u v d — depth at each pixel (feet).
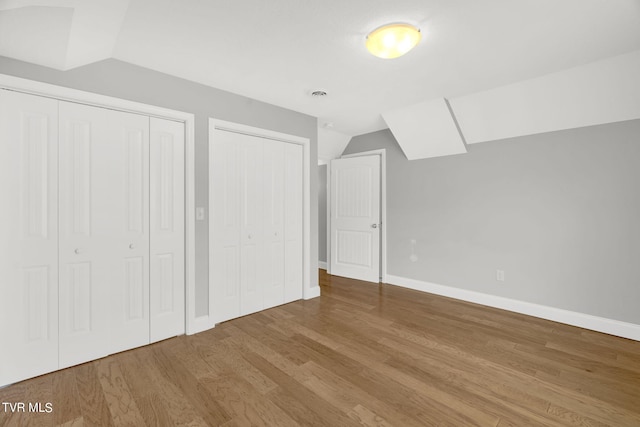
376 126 12.96
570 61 7.18
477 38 6.16
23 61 5.81
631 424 4.76
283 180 10.64
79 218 6.55
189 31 5.89
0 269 5.72
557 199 9.09
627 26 5.73
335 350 7.27
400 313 9.79
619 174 8.06
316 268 11.69
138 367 6.48
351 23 5.66
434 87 8.77
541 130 9.28
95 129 6.73
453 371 6.34
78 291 6.57
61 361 6.37
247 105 9.37
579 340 7.80
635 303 7.87
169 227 7.86
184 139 8.11
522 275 9.79
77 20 4.93
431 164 11.99
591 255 8.52
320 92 9.05
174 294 7.98
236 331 8.38
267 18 5.49
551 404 5.27
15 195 5.85
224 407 5.20
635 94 7.42
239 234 9.37
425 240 12.23
